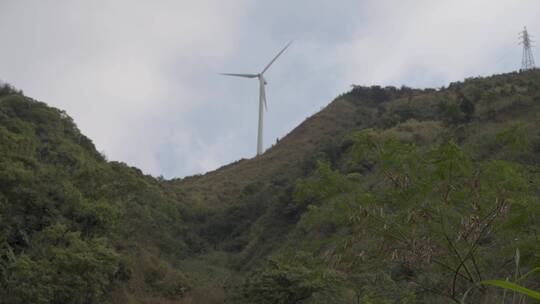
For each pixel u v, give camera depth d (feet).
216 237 216.74
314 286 78.28
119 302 110.93
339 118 314.55
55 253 89.86
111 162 177.99
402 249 28.81
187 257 183.73
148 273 133.39
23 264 82.58
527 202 26.61
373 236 29.99
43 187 110.32
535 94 150.20
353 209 29.45
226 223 219.20
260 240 178.09
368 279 43.68
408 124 173.99
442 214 27.89
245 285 106.63
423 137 148.05
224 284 141.08
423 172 28.66
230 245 200.85
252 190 246.27
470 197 27.96
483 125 136.98
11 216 99.96
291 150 301.84
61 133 177.17
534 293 9.30
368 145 30.60
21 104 173.06
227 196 265.95
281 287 86.69
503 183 27.40
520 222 26.71
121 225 138.10
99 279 92.17
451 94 211.61
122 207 135.03
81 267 88.79
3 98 175.94
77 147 173.06
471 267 30.25
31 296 80.43
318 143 275.39
